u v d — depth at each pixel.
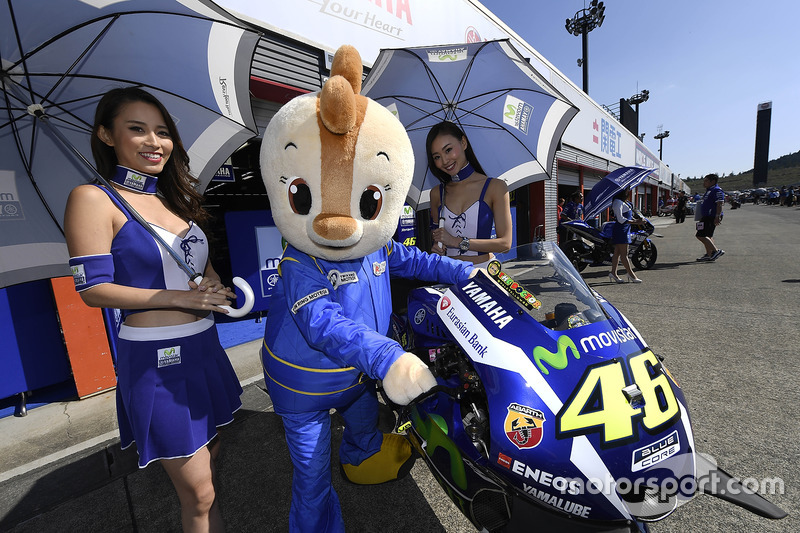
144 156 1.42
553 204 10.19
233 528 1.99
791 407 2.67
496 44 2.53
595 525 1.28
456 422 1.59
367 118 1.28
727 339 3.91
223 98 1.84
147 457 1.33
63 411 3.22
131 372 1.35
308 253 1.40
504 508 1.43
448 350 1.72
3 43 1.35
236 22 1.75
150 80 1.67
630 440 1.32
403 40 5.38
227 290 1.44
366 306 1.53
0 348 3.12
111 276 1.27
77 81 1.52
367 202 1.32
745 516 1.84
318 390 1.53
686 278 6.87
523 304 1.71
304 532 1.58
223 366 1.67
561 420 1.34
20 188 1.48
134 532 1.99
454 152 2.47
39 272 1.54
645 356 1.60
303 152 1.24
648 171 6.74
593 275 8.07
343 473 2.33
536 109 2.93
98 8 1.44
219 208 5.79
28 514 2.14
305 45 4.25
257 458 2.57
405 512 2.03
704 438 2.39
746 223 18.58
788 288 5.67
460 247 2.49
